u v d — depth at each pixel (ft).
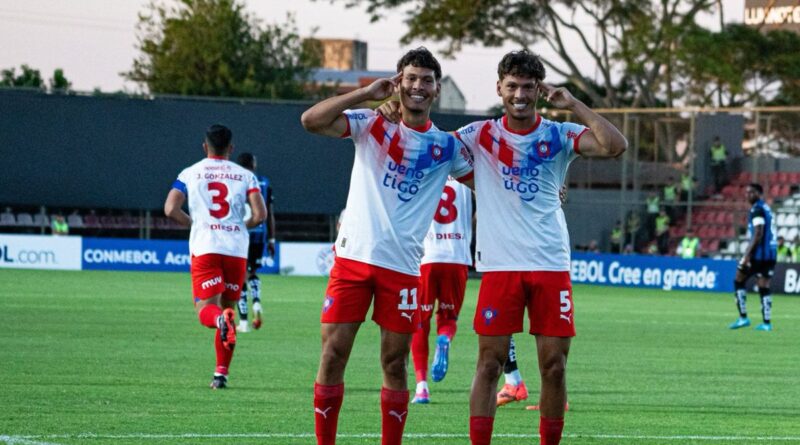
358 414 53.72
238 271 62.13
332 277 41.57
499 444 47.03
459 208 58.44
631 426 52.47
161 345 84.12
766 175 219.41
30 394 57.21
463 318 123.85
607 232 230.07
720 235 221.05
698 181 225.97
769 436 50.34
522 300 41.86
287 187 231.09
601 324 119.03
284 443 45.39
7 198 221.66
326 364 41.14
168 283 165.17
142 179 226.38
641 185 226.38
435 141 41.63
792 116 217.15
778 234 219.61
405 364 41.75
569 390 65.72
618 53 292.61
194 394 58.95
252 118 229.04
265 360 76.69
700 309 148.05
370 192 41.32
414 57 41.22
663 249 222.28
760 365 82.84
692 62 284.00
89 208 226.79
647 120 226.17
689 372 76.95
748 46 285.02
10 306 117.70
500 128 42.16
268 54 397.39
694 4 294.46
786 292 192.85
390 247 41.09
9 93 220.84
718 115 224.94
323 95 423.23
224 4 387.14
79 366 69.97
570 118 224.74
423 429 49.88
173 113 226.58
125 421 49.75
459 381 68.44
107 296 136.15
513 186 41.83
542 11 299.17
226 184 61.72
